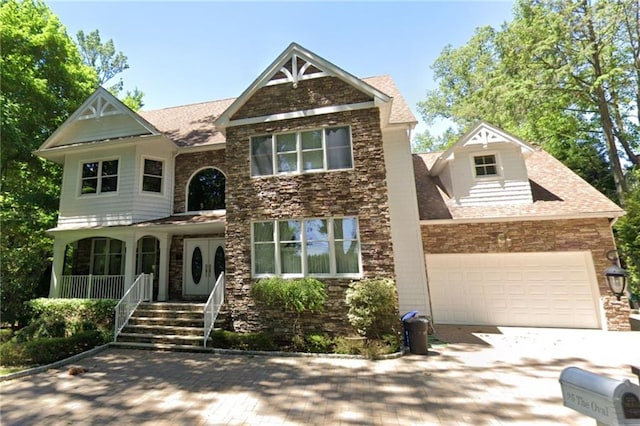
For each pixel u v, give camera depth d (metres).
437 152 16.14
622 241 13.75
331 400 5.47
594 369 6.83
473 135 12.09
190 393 5.85
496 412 4.94
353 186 9.83
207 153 13.61
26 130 15.38
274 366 7.41
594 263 10.52
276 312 9.51
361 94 10.38
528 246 10.98
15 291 11.12
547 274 10.96
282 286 9.27
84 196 12.99
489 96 20.59
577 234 10.73
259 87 11.16
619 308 10.16
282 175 10.40
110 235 12.25
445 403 5.29
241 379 6.57
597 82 16.89
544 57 18.47
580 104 19.80
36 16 15.96
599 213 10.42
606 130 18.45
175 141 14.15
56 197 15.78
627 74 17.78
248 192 10.51
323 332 9.10
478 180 11.98
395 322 8.78
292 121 10.66
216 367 7.38
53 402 5.54
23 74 14.55
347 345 8.23
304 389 5.98
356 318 8.59
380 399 5.48
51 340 8.06
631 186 18.25
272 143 10.74
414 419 4.76
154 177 13.26
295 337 8.70
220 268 12.77
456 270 11.61
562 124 20.88
